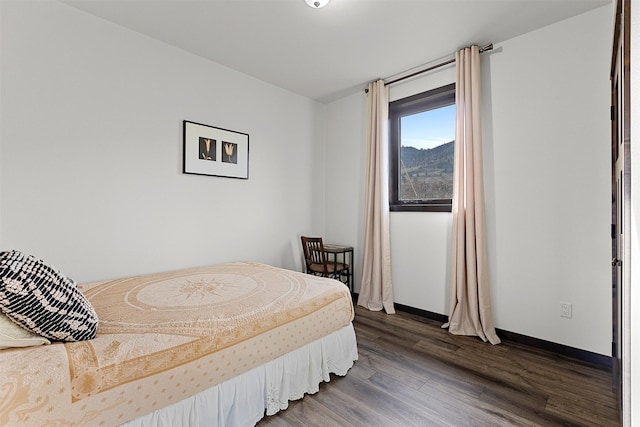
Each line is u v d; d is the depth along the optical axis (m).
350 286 3.73
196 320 1.55
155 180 2.60
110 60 2.35
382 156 3.28
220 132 3.02
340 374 2.02
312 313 1.88
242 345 1.53
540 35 2.38
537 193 2.39
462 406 1.69
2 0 1.92
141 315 1.60
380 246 3.32
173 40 2.60
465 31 2.43
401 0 2.07
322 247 3.28
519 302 2.50
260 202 3.38
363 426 1.54
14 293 1.07
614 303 1.90
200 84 2.87
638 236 0.79
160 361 1.27
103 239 2.33
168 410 1.30
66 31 2.15
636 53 0.79
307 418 1.61
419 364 2.16
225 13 2.23
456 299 2.74
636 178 0.79
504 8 2.15
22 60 1.98
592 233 2.16
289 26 2.38
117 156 2.39
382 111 3.29
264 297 1.93
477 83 2.59
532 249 2.42
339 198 3.90
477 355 2.28
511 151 2.52
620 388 1.55
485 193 2.66
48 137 2.09
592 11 2.15
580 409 1.66
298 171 3.77
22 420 0.98
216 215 3.02
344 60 2.92
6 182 1.94
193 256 2.85
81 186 2.23
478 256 2.58
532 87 2.41
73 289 1.31
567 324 2.27
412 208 3.17
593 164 2.15
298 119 3.76
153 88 2.58
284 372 1.72
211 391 1.43
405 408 1.68
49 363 1.08
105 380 1.13
